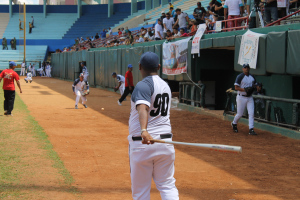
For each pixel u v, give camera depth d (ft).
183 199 18.15
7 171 21.86
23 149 27.78
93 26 176.86
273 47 35.81
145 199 13.08
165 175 13.10
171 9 73.97
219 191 19.49
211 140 32.81
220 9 54.39
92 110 53.21
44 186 19.34
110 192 18.86
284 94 40.60
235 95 42.88
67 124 40.57
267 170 23.75
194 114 49.32
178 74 56.08
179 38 57.21
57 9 191.31
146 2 144.87
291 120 34.50
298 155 27.58
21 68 160.04
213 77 55.77
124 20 160.25
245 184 20.80
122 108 56.24
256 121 39.45
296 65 32.86
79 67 119.85
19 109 51.39
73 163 24.57
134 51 74.28
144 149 12.67
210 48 49.08
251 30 41.14
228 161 25.95
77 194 18.29
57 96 74.18
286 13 42.06
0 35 181.68
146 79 12.99
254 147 30.25
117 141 31.96
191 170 23.56
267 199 18.34
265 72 37.27
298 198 18.51
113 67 88.07
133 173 13.07
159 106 12.84
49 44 177.06
